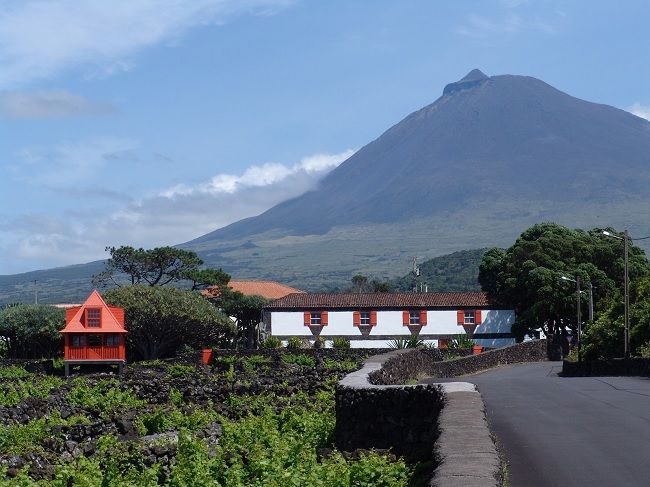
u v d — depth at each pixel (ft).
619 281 348.59
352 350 244.42
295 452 73.41
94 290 243.19
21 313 297.94
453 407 63.16
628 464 56.85
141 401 141.90
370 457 66.69
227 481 68.23
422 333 361.92
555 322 344.90
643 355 181.57
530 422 78.69
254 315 385.29
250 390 143.13
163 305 284.20
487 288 371.56
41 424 106.42
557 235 358.84
